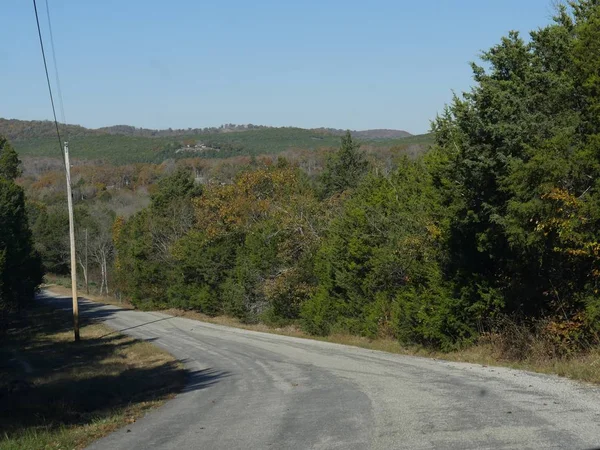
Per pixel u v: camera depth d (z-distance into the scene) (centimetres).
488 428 822
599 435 753
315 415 1030
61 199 11450
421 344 2261
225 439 898
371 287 2805
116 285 7450
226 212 4747
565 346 1494
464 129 1582
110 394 1636
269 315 3931
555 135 1380
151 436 973
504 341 1767
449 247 1970
